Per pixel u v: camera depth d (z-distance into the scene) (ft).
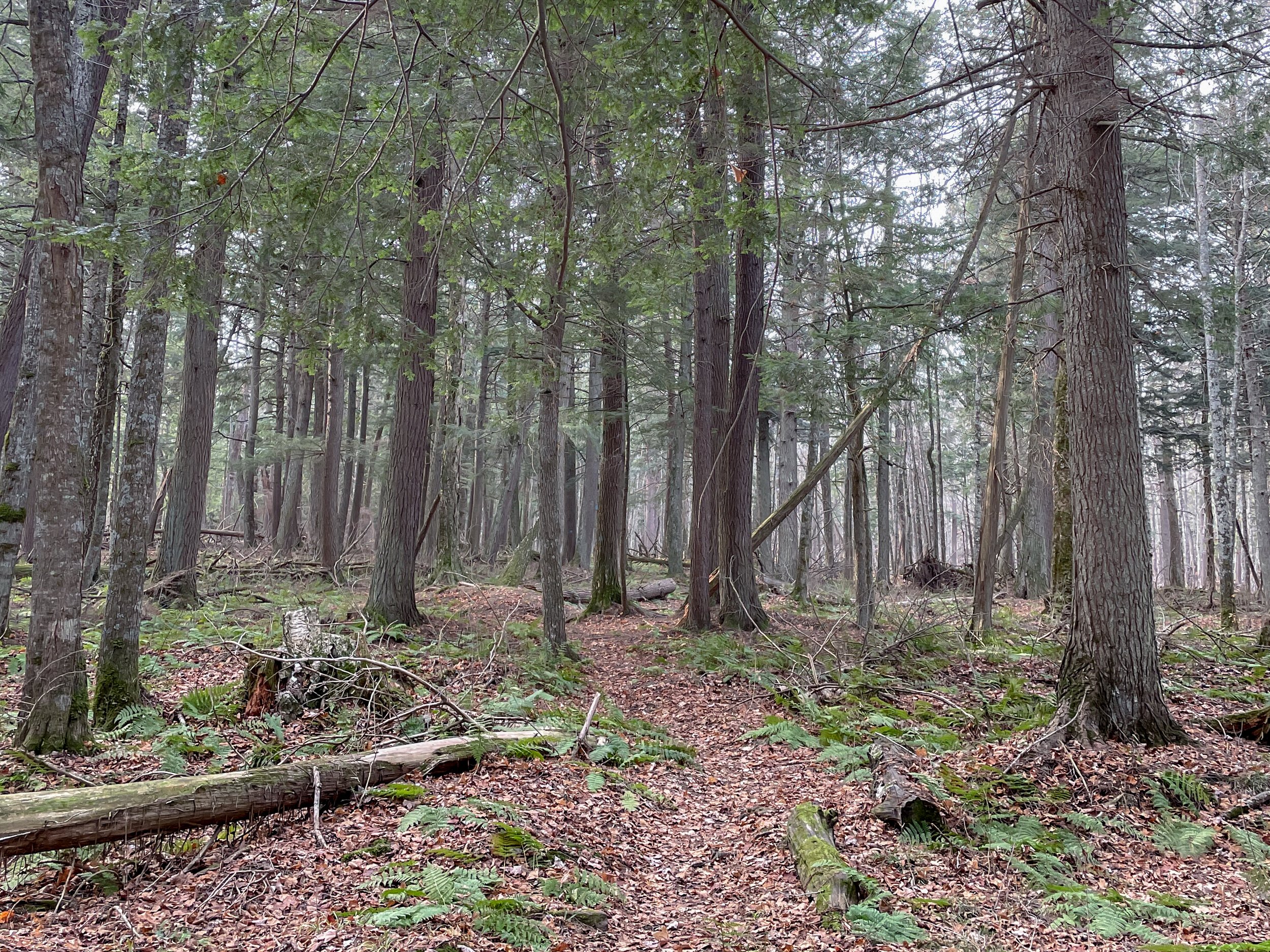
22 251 42.65
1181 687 31.14
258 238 25.80
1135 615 24.43
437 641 37.50
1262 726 25.18
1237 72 23.00
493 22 17.61
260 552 73.31
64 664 21.03
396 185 22.04
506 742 23.06
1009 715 29.43
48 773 19.52
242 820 17.48
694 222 24.12
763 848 18.92
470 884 14.37
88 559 45.21
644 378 56.80
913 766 22.67
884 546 76.48
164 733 22.91
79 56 26.11
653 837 19.47
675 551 73.26
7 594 33.06
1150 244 63.31
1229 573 50.67
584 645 44.01
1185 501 154.71
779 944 14.03
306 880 15.30
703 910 15.81
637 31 16.37
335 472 67.72
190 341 46.75
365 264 24.77
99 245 19.31
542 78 20.43
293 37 18.17
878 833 19.29
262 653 26.81
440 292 47.32
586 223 25.52
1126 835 19.57
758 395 49.01
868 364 45.78
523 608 53.78
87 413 31.53
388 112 22.66
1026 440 90.63
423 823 17.48
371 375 97.50
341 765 19.35
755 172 38.65
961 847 18.61
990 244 58.49
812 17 18.43
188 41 17.04
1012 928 15.20
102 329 44.11
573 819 19.04
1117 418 24.85
